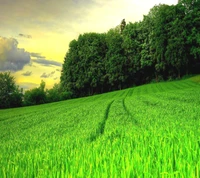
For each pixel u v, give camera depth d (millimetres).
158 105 33156
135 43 110688
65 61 123938
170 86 77688
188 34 90938
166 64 95312
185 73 97062
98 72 115000
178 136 8016
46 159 6414
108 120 21047
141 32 111500
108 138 10805
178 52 89875
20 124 29891
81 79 116562
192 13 90875
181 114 20297
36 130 21547
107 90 119812
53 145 9992
